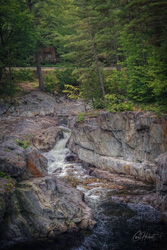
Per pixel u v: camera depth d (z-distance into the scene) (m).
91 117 20.88
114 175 17.77
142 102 19.89
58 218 11.81
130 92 20.84
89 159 20.02
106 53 24.92
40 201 11.89
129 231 11.76
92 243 10.98
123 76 23.41
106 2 21.70
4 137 22.19
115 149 18.36
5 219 10.92
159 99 17.97
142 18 16.75
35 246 10.69
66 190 13.73
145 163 16.20
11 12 25.66
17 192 11.81
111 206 14.05
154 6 16.98
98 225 12.32
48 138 23.52
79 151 20.91
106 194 15.50
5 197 10.71
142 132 16.59
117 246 10.73
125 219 12.76
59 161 21.42
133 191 15.61
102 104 23.00
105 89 23.55
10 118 26.80
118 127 17.81
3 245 10.57
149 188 15.63
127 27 18.39
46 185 12.87
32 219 11.48
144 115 16.33
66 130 26.86
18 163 12.88
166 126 14.92
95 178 18.17
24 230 11.15
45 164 15.43
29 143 22.11
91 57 23.09
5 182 11.56
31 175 13.62
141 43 19.41
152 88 18.80
